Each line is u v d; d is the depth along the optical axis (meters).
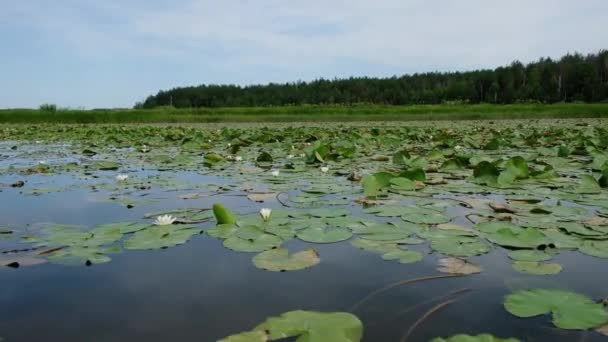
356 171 4.42
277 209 2.76
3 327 1.30
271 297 1.50
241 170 4.59
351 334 1.18
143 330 1.28
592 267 1.75
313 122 22.67
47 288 1.58
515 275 1.67
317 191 3.29
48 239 2.14
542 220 2.43
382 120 24.25
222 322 1.32
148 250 2.01
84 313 1.39
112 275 1.71
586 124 15.28
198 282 1.64
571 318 1.28
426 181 3.72
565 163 4.79
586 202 2.87
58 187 3.61
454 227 2.29
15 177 4.21
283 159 5.67
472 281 1.62
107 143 8.77
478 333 1.24
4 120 22.22
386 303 1.44
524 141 7.36
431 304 1.43
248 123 21.89
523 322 1.30
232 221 2.37
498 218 2.48
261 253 1.89
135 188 3.57
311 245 2.08
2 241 2.12
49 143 8.98
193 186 3.63
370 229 2.27
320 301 1.46
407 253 1.88
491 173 3.68
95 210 2.83
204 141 8.52
